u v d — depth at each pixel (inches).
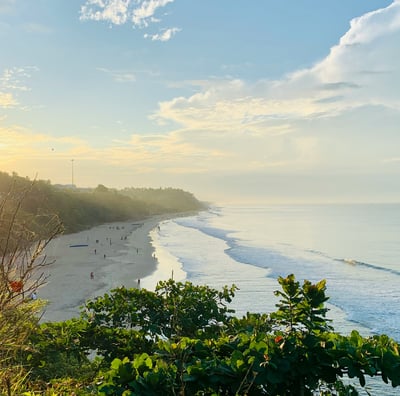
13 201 154.6
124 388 101.2
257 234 3890.3
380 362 103.3
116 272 1859.0
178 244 3056.1
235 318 167.6
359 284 1552.7
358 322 1035.3
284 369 102.1
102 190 6678.2
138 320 229.6
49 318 1087.0
